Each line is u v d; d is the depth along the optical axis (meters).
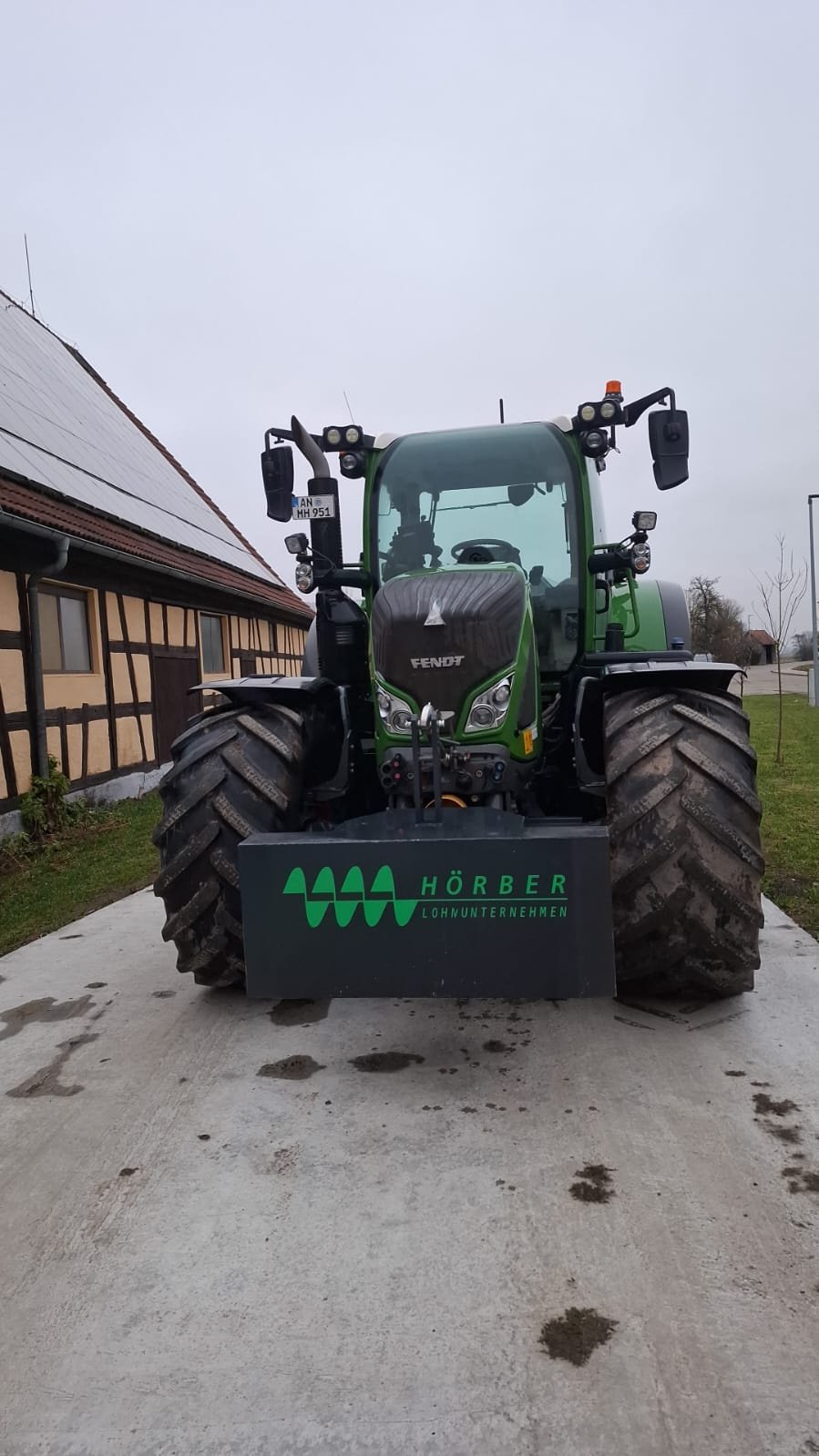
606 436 3.65
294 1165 2.38
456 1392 1.62
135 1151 2.49
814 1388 1.59
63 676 8.84
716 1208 2.10
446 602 2.94
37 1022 3.46
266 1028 3.29
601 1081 2.73
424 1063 2.94
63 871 6.44
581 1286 1.87
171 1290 1.93
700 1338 1.71
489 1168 2.31
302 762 3.22
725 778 2.74
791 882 4.89
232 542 17.19
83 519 9.18
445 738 2.93
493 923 2.45
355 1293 1.89
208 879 3.07
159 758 11.07
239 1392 1.66
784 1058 2.83
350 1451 1.52
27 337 14.17
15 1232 2.16
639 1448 1.49
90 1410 1.64
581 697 3.19
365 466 3.87
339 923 2.52
